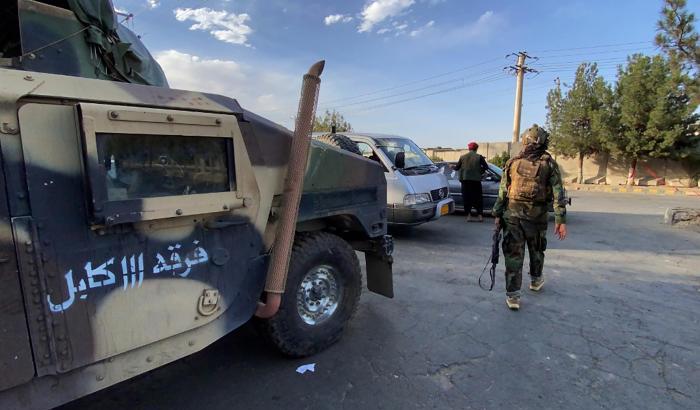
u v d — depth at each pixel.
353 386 2.80
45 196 1.67
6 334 1.62
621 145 21.06
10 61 2.16
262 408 2.57
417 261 5.91
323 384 2.82
